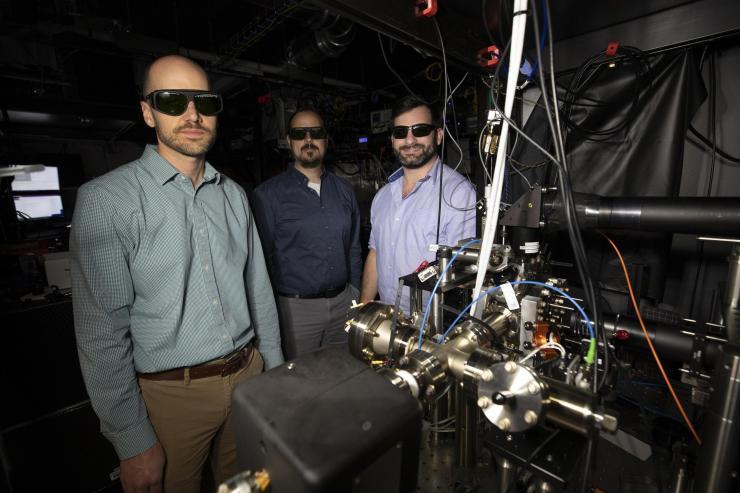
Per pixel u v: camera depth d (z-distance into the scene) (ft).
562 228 4.37
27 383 5.28
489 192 3.51
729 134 5.87
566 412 1.98
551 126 2.31
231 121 13.64
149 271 3.67
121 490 6.22
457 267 3.50
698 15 4.99
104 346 3.46
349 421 1.50
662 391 4.93
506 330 3.28
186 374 3.92
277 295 7.27
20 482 5.27
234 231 4.44
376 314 3.12
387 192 6.98
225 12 9.61
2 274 6.66
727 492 2.65
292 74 11.56
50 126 10.26
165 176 3.80
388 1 3.63
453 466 3.39
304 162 7.20
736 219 3.67
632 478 3.70
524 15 2.56
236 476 1.47
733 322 2.84
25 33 8.09
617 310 6.57
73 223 3.39
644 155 5.93
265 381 1.74
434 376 2.33
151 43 9.41
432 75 9.48
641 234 6.21
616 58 5.36
